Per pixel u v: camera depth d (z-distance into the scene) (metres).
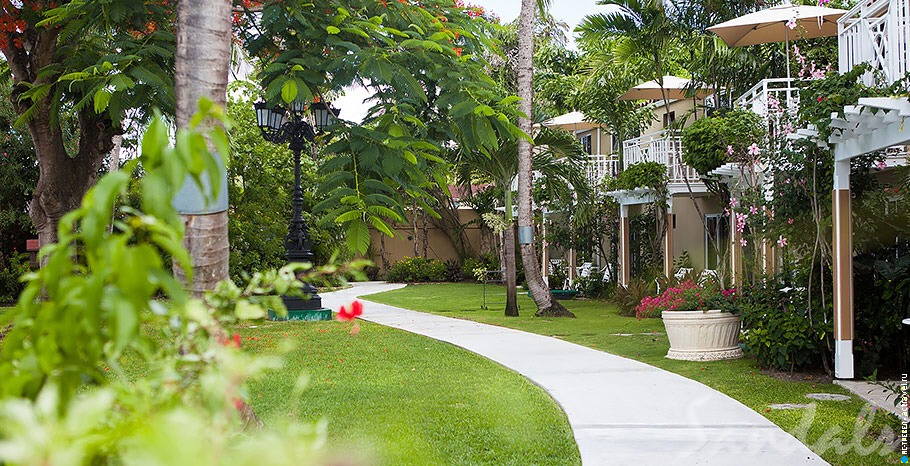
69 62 8.93
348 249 6.32
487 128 7.45
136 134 12.52
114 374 8.76
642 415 7.55
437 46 7.59
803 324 9.92
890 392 8.68
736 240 14.47
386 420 7.40
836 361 9.53
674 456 6.11
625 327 16.03
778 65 18.22
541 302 18.73
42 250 1.84
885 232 10.59
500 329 15.41
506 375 10.01
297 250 17.98
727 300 11.69
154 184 1.85
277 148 26.84
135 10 7.96
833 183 9.59
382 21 8.35
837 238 9.45
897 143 8.12
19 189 23.95
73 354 1.89
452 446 6.48
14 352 1.92
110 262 1.74
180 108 5.31
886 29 8.60
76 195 13.64
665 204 19.17
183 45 5.31
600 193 23.50
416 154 6.97
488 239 38.00
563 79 31.94
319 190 6.64
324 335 14.30
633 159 21.72
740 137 12.36
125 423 1.67
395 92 7.36
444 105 7.46
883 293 9.58
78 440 1.44
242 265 25.19
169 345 2.38
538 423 7.30
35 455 1.28
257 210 25.64
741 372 10.29
